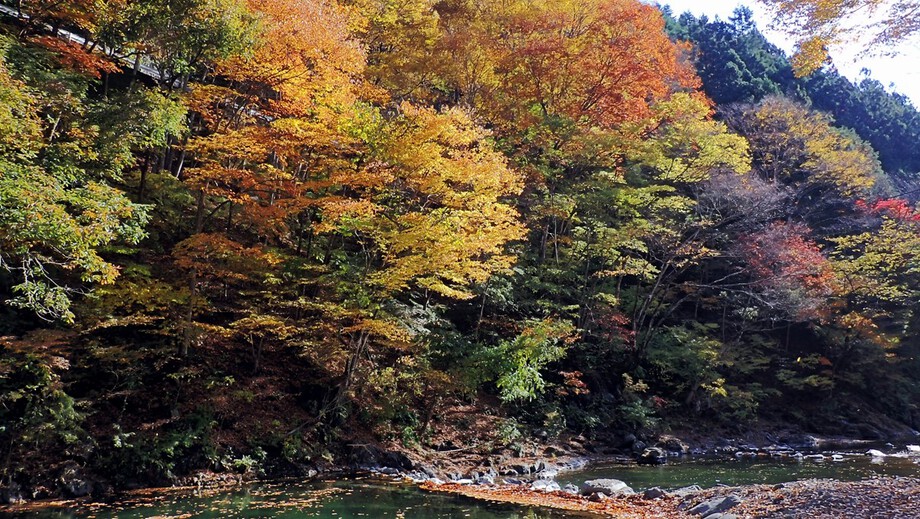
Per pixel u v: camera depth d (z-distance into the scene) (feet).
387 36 79.46
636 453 62.34
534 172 67.56
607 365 74.08
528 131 74.64
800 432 81.05
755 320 88.43
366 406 51.42
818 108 147.54
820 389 90.53
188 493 36.17
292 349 53.16
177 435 40.09
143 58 52.49
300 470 43.60
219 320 49.49
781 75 156.15
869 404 93.20
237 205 51.98
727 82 135.03
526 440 58.44
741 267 90.58
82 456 36.24
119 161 36.73
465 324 65.98
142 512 31.30
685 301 95.14
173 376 41.14
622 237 67.41
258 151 42.42
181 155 50.01
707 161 77.20
